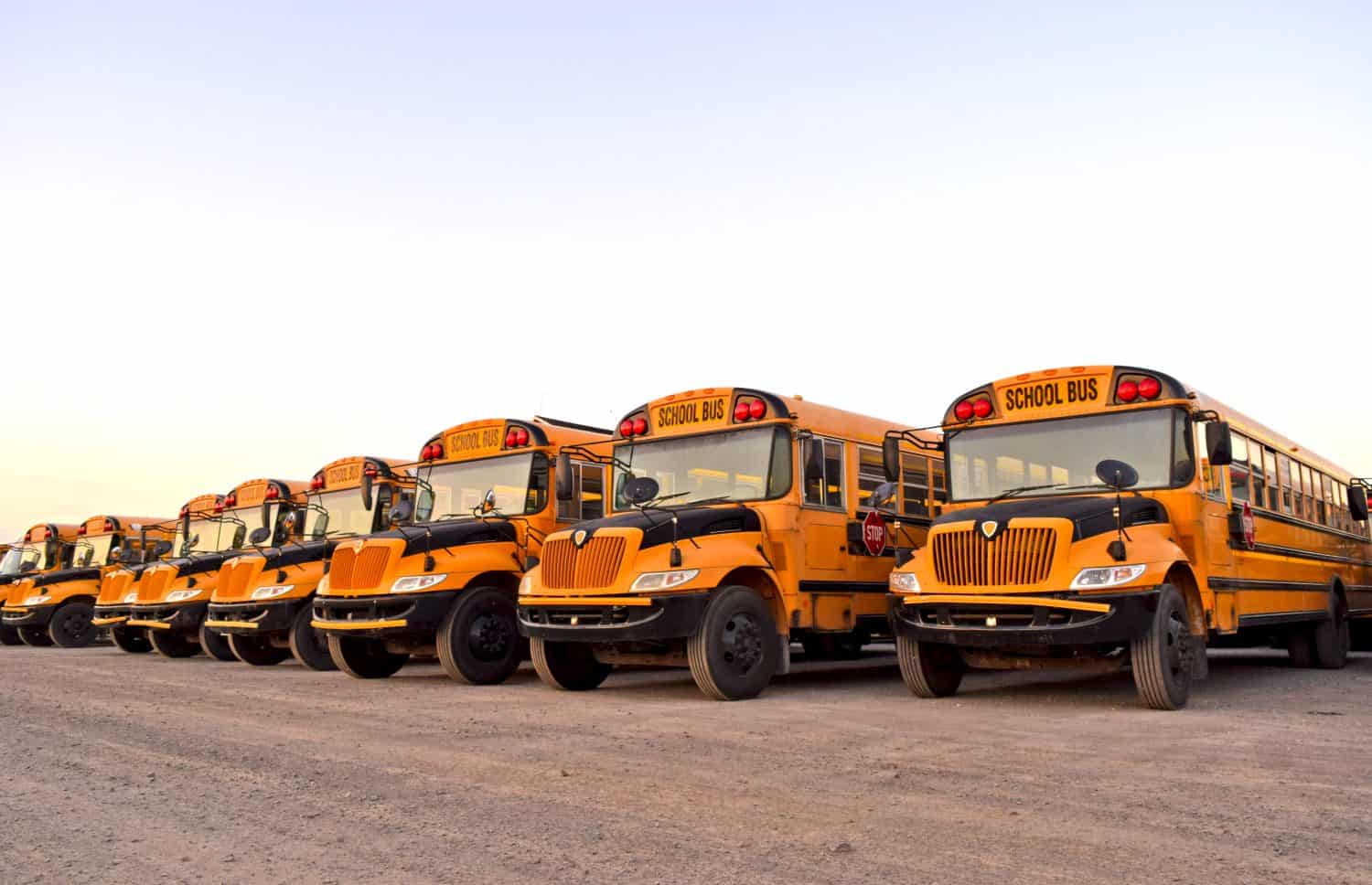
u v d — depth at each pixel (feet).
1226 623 31.27
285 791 18.17
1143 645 27.32
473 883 12.88
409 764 20.42
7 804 17.51
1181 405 30.14
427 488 43.88
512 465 41.06
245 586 47.85
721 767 19.72
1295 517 40.06
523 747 22.26
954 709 28.50
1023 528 28.04
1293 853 13.67
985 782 18.15
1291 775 18.43
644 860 13.70
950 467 33.35
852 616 36.50
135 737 24.49
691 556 31.68
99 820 16.30
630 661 33.65
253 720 27.22
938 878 12.84
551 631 32.73
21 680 40.24
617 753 21.35
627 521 32.68
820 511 35.55
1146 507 29.09
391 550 38.17
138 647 63.72
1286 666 44.83
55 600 70.85
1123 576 26.86
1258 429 36.99
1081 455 31.14
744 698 31.58
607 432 45.91
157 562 58.80
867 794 17.26
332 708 29.99
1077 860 13.46
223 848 14.62
